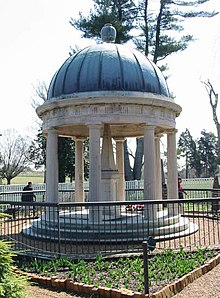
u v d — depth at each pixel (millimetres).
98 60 14203
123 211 17328
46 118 14961
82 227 12141
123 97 13398
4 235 13719
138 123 13906
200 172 70312
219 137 46969
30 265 9883
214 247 10867
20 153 55625
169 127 15016
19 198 27625
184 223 13891
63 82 14359
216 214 16500
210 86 46062
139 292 7324
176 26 35094
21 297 5395
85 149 33438
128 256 10125
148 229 12320
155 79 14562
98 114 13461
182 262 9211
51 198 14359
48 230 12758
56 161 14680
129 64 14219
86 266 9430
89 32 33719
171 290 7500
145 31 35031
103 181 14984
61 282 8156
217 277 8484
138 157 36281
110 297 7402
